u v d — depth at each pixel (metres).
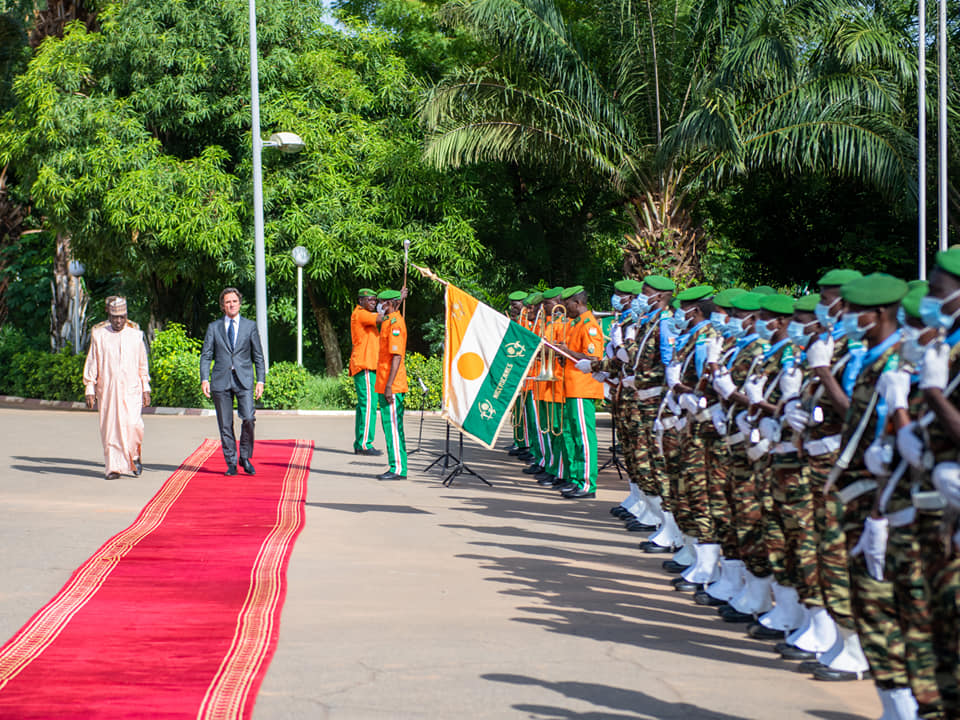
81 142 21.81
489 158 20.48
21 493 10.44
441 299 25.39
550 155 19.88
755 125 18.12
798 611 5.86
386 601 6.56
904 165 17.38
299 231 22.28
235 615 6.09
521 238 25.09
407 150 23.17
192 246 21.62
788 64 16.92
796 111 17.67
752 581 6.24
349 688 4.93
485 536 8.72
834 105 17.42
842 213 22.66
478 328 10.84
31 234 30.55
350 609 6.36
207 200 21.86
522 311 13.53
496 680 5.07
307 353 27.86
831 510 5.16
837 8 17.58
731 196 23.20
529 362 10.68
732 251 23.81
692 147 17.08
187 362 20.81
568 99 19.09
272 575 7.10
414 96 24.48
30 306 30.23
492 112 19.42
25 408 23.27
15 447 14.40
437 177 23.19
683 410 7.11
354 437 16.27
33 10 26.94
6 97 26.48
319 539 8.47
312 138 22.52
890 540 3.96
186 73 22.31
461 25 19.92
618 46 19.27
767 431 5.69
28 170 23.33
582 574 7.42
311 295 25.12
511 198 24.92
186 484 11.22
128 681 4.91
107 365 11.50
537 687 4.98
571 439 10.87
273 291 23.92
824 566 5.19
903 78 17.44
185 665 5.16
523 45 18.98
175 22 22.64
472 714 4.61
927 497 3.66
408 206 23.44
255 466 12.75
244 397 11.98
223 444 11.95
